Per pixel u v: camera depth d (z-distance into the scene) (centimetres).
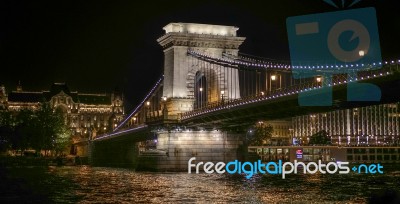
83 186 7256
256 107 8338
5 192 5328
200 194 6009
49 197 5738
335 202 5188
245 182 7750
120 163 16600
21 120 17550
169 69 11288
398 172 11556
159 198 5659
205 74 11362
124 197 5791
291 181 7981
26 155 18550
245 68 9012
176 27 11312
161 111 11231
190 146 10812
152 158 10956
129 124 15438
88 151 17788
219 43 11281
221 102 9731
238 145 11094
